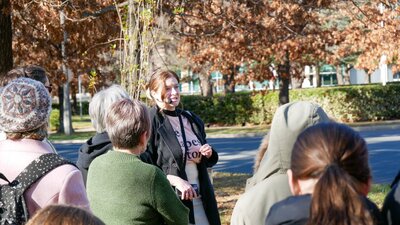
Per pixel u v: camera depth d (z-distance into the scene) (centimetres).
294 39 2098
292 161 260
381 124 2950
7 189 330
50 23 1272
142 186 375
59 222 234
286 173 324
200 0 1470
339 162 247
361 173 250
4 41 1084
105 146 448
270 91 3316
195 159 527
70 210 238
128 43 806
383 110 3183
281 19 1997
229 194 1086
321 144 251
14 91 348
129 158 384
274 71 3039
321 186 237
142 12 791
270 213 269
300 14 2045
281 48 2056
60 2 1200
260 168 335
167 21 1345
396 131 2617
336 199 233
